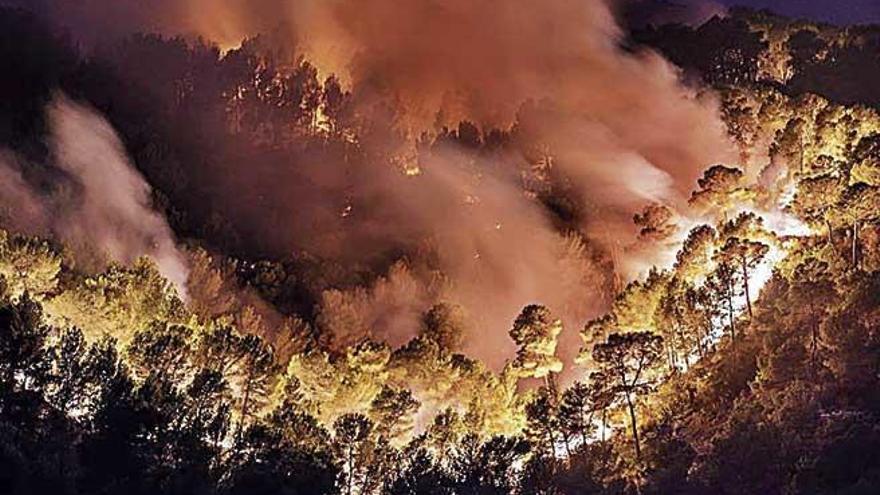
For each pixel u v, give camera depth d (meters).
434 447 75.44
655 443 69.94
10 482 57.03
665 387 79.56
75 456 63.34
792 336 72.94
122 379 64.94
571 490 69.94
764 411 66.69
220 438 67.56
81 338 68.44
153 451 63.56
